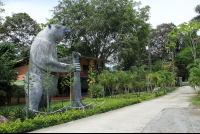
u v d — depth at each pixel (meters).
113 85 17.58
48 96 7.00
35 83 6.90
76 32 26.44
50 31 7.70
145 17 28.94
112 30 28.73
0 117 5.77
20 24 25.39
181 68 44.72
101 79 18.09
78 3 28.17
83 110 7.43
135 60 31.14
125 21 26.86
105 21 25.47
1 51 15.25
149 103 12.52
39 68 7.30
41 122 5.33
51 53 7.41
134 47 27.72
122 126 5.24
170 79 24.19
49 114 6.50
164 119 6.26
